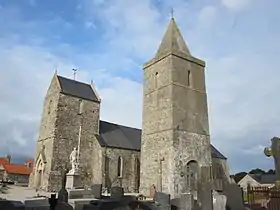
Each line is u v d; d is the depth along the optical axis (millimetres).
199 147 27125
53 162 31516
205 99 29672
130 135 40219
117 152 34781
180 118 26625
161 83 28703
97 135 35938
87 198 20594
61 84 35438
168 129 26109
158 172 25938
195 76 29719
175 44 30109
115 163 34156
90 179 33562
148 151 28094
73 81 37562
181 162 25125
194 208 14242
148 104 29891
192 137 26891
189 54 30281
